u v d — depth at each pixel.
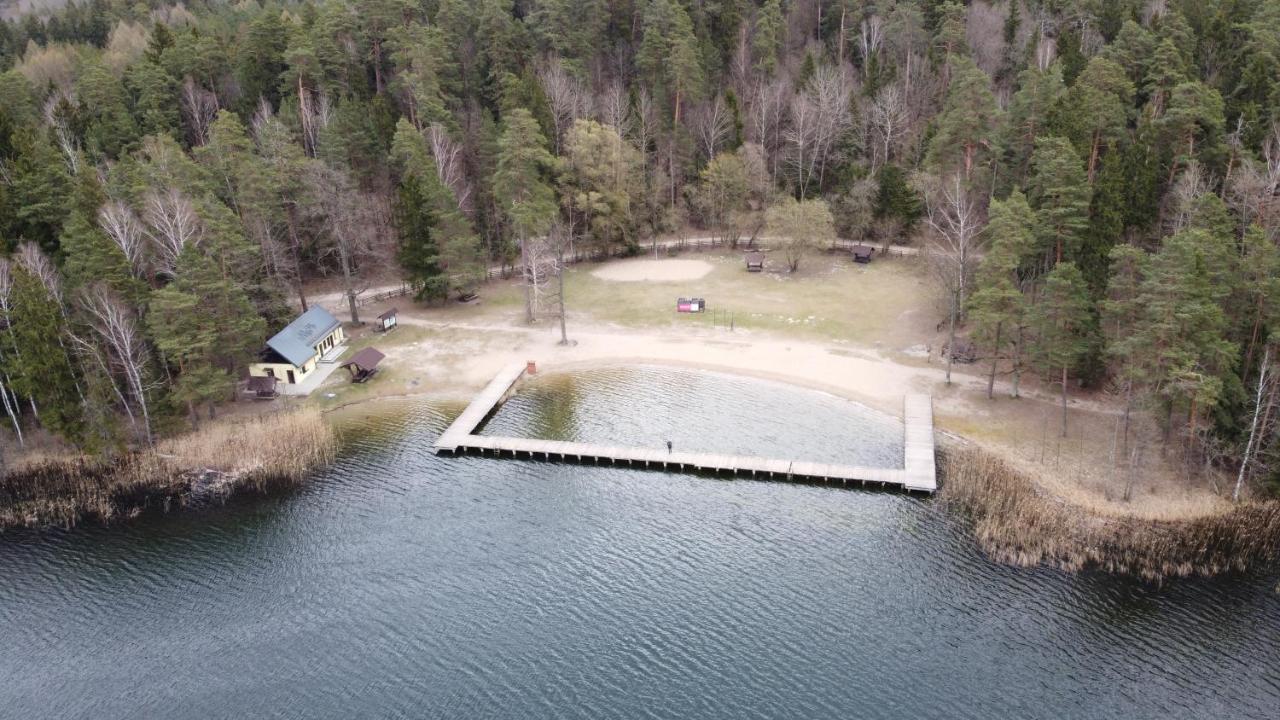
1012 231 56.78
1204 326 47.88
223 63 103.19
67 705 38.78
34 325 54.44
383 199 91.81
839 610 42.72
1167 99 78.56
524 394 67.50
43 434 60.81
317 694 38.94
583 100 103.44
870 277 90.31
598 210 95.75
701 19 116.12
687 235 107.69
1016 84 102.25
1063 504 49.28
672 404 64.75
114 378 60.53
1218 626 40.62
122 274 59.84
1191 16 92.25
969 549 46.75
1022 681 38.00
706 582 45.09
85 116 91.19
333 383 69.56
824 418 61.44
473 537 49.59
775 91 108.19
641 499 52.91
